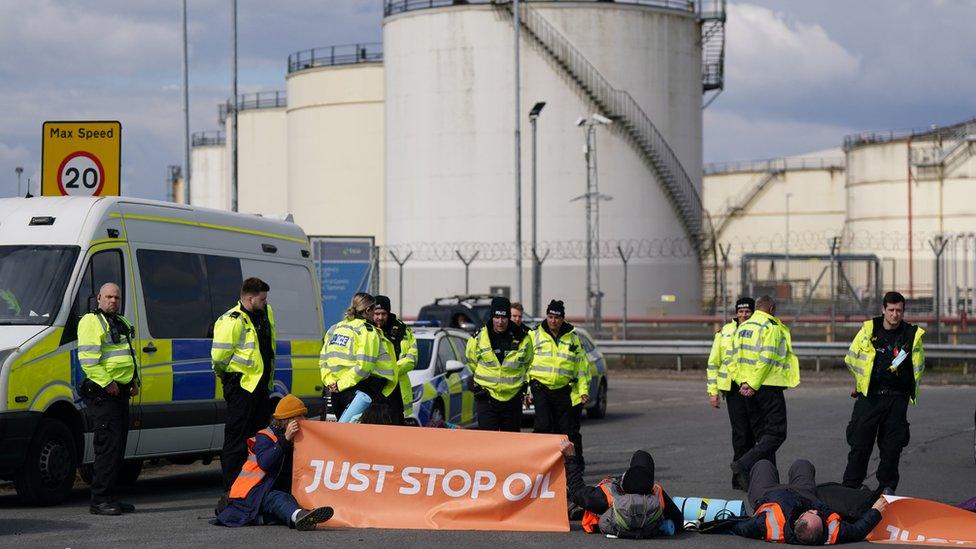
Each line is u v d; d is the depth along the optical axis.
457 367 17.16
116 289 11.38
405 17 48.94
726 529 10.48
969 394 27.42
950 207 65.44
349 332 12.31
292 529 10.46
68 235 12.55
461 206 47.72
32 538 9.92
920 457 16.56
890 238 67.25
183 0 27.58
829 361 34.09
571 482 11.02
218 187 78.69
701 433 19.44
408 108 48.94
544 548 9.71
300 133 61.44
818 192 81.69
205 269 14.01
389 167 50.44
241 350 11.70
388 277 50.03
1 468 11.41
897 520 10.39
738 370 13.38
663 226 48.66
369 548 9.56
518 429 13.61
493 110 47.31
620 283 47.34
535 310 33.75
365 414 11.48
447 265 47.81
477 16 47.38
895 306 12.25
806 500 10.22
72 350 12.16
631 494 10.21
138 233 13.16
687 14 49.47
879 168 68.06
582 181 47.28
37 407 11.70
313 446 10.83
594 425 21.12
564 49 47.06
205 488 14.15
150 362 12.95
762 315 13.27
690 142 49.66
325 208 60.22
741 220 83.56
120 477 14.44
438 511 10.74
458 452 10.80
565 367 13.28
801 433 19.14
